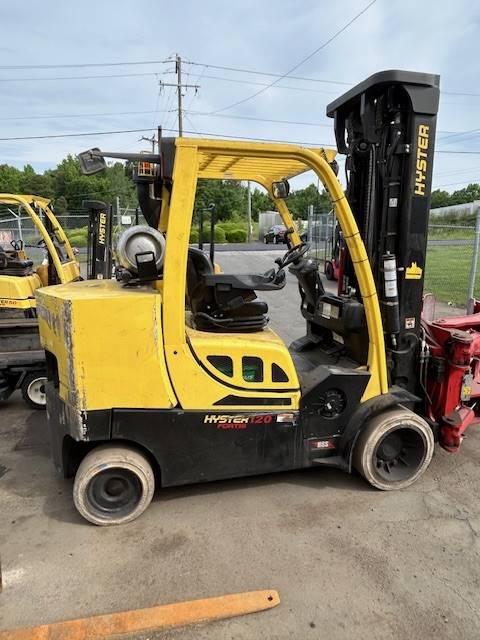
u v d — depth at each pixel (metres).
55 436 2.95
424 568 2.45
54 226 5.96
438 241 19.69
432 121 2.96
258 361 2.83
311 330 4.04
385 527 2.78
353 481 3.27
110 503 2.82
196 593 2.29
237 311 3.03
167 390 2.69
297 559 2.52
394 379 3.33
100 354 2.55
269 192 3.76
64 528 2.79
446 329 3.47
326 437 3.06
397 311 3.14
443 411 3.40
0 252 5.41
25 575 2.42
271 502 3.03
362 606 2.21
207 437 2.81
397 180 3.10
